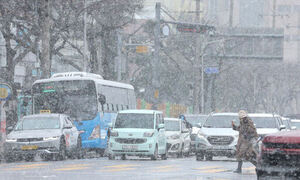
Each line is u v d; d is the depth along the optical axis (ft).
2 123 217.56
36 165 168.14
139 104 512.63
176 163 185.26
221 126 212.43
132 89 297.33
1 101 218.18
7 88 214.07
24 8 305.32
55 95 244.22
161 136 213.66
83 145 237.86
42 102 245.04
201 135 205.16
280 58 517.96
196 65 452.76
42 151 197.36
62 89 244.63
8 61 313.12
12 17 308.81
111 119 258.57
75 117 241.55
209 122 214.90
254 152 147.84
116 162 185.16
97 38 370.94
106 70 377.50
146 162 188.14
